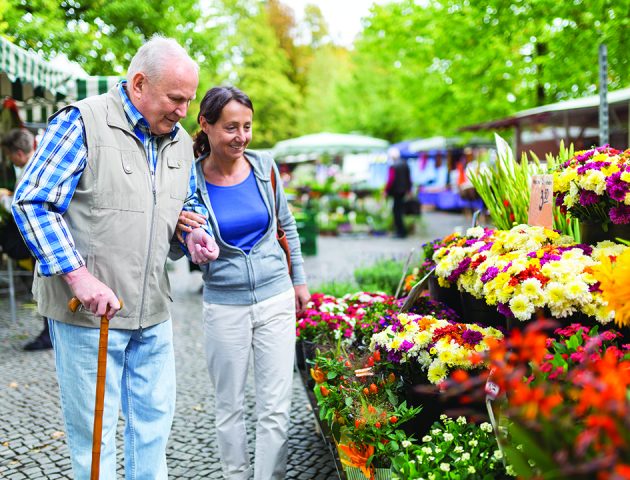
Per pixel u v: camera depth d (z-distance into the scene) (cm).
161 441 227
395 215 1504
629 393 120
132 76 204
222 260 252
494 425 171
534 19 812
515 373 118
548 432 120
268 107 2730
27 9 740
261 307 254
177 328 611
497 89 1013
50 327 210
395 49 1106
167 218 217
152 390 224
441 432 213
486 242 256
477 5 849
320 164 2603
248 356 258
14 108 757
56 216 194
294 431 348
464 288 252
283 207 277
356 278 627
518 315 201
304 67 3575
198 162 256
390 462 219
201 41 935
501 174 311
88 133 198
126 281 206
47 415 380
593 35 781
